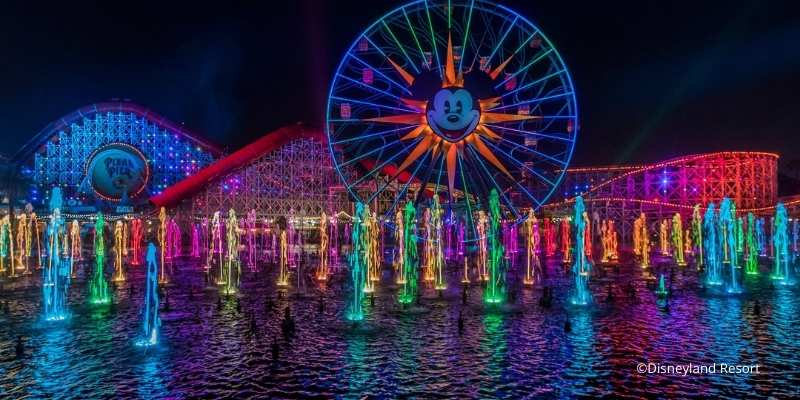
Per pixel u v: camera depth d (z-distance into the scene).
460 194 89.88
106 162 134.62
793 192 172.38
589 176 132.25
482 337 32.81
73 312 41.25
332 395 23.55
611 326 35.47
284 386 24.66
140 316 39.69
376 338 32.78
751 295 47.25
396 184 101.00
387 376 25.89
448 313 40.09
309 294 49.75
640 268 70.25
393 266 71.44
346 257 84.88
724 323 36.00
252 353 29.75
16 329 35.56
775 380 24.91
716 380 24.97
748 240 83.94
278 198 120.56
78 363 28.09
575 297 46.81
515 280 58.47
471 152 68.31
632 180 129.25
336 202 120.88
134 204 136.38
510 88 68.81
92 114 140.38
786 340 31.48
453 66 66.44
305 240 117.12
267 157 119.44
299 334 33.91
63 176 141.62
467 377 25.66
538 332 33.97
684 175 127.12
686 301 44.38
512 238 93.38
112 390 24.28
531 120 67.25
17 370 27.02
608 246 101.12
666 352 29.33
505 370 26.61
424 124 66.06
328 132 68.31
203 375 26.17
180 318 38.97
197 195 117.00
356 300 41.91
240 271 68.25
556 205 125.06
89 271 70.50
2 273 69.25
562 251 99.00
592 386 24.38
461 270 68.31
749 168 124.31
